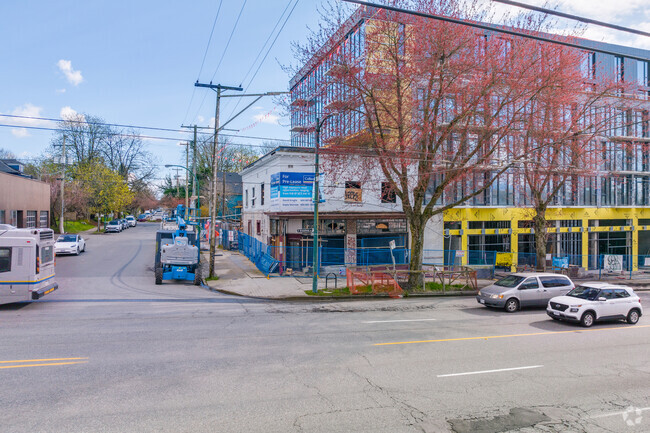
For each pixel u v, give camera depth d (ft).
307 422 22.50
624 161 119.44
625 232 121.80
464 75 69.97
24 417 22.25
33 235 51.21
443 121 77.15
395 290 70.90
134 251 123.95
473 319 51.90
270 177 96.17
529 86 68.74
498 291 58.54
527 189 105.29
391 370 31.32
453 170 69.87
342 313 53.93
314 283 67.92
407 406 24.99
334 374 30.09
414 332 43.65
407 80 69.05
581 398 26.99
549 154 82.12
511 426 22.84
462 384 28.89
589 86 100.27
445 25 63.98
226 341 38.11
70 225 201.87
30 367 29.94
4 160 151.74
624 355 37.06
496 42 72.13
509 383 29.32
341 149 72.69
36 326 42.27
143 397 25.22
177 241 74.95
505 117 75.46
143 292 65.67
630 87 103.60
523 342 40.81
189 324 44.68
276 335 40.81
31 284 50.90
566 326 49.16
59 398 24.77
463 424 22.88
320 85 75.41
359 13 79.46
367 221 90.79
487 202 104.53
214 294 66.44
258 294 66.03
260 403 24.80
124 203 216.33
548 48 71.31
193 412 23.36
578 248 115.85
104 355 33.04
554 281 61.11
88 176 197.06
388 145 75.15
